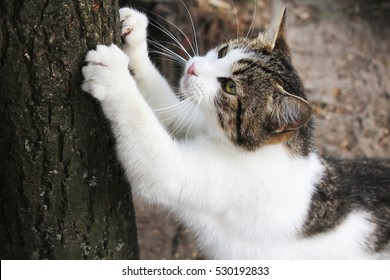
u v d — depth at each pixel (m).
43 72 0.92
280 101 0.99
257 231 1.07
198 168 1.02
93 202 1.01
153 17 1.42
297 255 1.09
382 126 1.58
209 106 1.04
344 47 1.81
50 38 0.91
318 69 1.72
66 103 0.94
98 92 0.94
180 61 1.20
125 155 0.99
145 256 1.31
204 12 1.60
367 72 1.74
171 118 1.09
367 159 1.26
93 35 0.94
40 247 1.01
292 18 1.89
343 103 1.63
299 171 1.05
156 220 1.36
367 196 1.13
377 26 1.90
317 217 1.08
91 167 0.99
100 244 1.04
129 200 1.07
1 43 0.91
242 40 1.09
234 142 1.03
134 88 0.97
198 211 1.07
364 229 1.11
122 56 0.95
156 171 1.00
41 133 0.95
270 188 1.04
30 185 0.97
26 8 0.90
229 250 1.11
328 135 1.53
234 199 1.04
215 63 1.04
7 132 0.95
